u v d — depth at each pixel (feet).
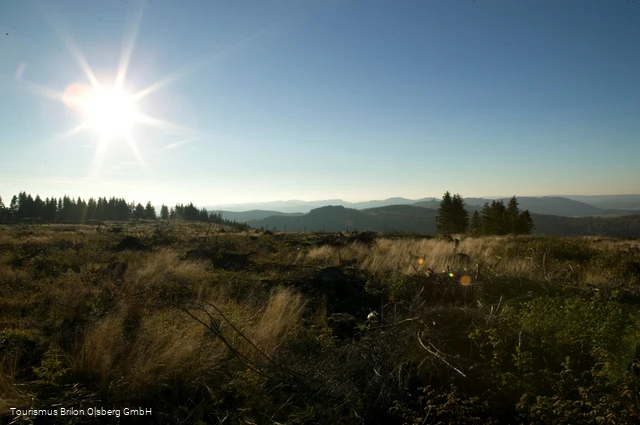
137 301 20.68
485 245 47.29
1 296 23.44
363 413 11.52
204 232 84.23
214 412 11.98
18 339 15.89
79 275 29.43
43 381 12.78
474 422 10.61
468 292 23.65
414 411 11.30
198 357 14.20
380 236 72.13
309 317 20.90
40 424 11.12
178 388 13.05
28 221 226.79
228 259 40.19
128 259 38.96
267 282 28.25
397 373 12.96
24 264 35.47
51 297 22.61
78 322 18.69
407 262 34.60
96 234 74.79
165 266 33.47
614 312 16.06
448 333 15.79
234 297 24.29
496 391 12.28
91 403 11.98
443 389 12.61
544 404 10.72
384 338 15.52
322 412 11.68
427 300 23.44
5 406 11.50
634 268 32.07
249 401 12.12
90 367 13.75
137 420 11.64
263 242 56.70
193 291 25.11
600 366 12.80
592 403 10.53
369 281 26.96
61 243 52.80
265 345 15.81
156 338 15.12
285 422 11.39
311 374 13.88
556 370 13.37
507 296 23.45
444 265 31.50
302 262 39.99
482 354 13.94
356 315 21.93
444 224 183.93
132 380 12.64
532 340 14.49
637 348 12.88
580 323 15.15
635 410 9.85
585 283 26.25
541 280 25.16
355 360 14.23
